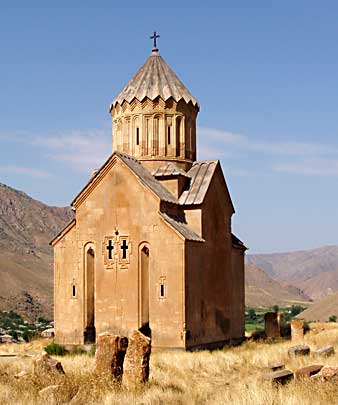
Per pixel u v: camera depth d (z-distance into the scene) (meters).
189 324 32.16
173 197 34.88
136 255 32.94
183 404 17.98
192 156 37.91
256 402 16.61
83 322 33.91
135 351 20.08
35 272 151.38
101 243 33.78
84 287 34.06
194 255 33.28
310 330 42.31
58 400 17.64
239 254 40.31
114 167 33.94
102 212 33.97
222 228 37.53
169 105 36.78
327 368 19.50
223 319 36.78
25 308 120.88
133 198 33.34
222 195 37.81
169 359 26.98
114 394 18.19
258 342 37.78
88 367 24.00
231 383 22.53
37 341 37.94
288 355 27.98
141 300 32.66
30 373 21.03
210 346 34.62
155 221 32.69
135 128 36.91
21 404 16.91
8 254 159.62
